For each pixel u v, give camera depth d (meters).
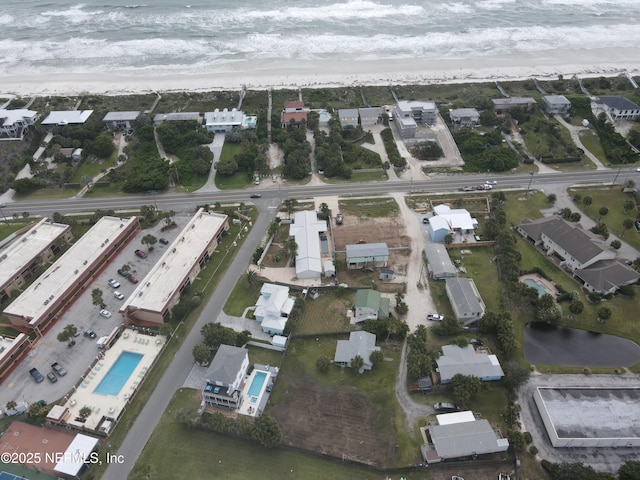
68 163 163.12
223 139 176.25
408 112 176.75
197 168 155.38
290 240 124.62
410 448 81.50
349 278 117.12
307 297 112.00
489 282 114.94
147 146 167.88
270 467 79.38
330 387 91.94
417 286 114.50
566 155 164.25
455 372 90.56
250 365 95.81
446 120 182.38
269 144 173.88
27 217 139.50
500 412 86.88
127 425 85.94
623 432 80.69
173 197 149.25
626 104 184.12
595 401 85.50
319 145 169.12
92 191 152.62
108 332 104.69
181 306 105.56
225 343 97.56
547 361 96.50
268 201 146.38
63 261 118.00
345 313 107.50
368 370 94.69
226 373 86.81
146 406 89.19
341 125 179.50
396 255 124.19
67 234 130.62
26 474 79.06
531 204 142.38
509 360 96.12
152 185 150.12
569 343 100.44
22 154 167.50
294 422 85.81
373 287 113.88
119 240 127.00
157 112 193.25
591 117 182.50
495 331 100.62
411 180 154.62
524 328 104.12
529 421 85.06
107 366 96.31
